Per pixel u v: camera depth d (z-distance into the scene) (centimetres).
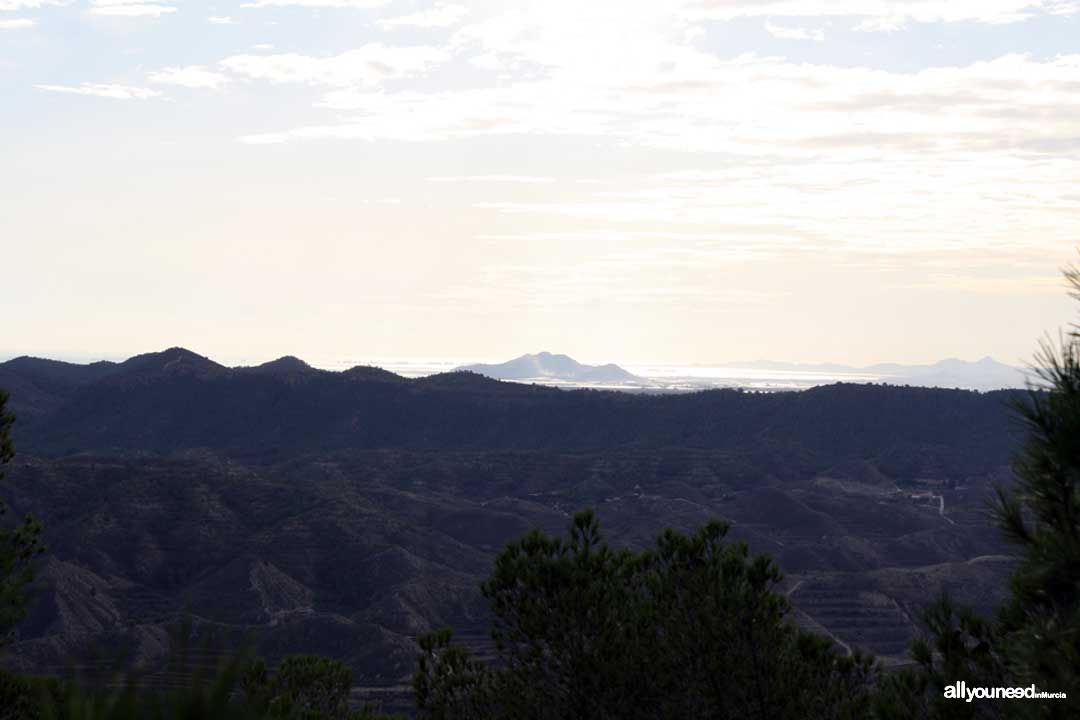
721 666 1289
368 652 8806
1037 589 652
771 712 1259
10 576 1266
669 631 1332
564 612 1311
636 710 1288
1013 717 680
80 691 322
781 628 1352
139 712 318
